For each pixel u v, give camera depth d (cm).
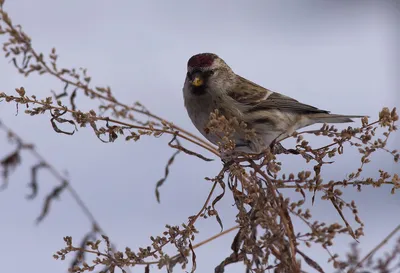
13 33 566
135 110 616
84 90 601
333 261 480
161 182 625
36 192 586
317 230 491
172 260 539
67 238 543
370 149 571
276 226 504
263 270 507
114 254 539
